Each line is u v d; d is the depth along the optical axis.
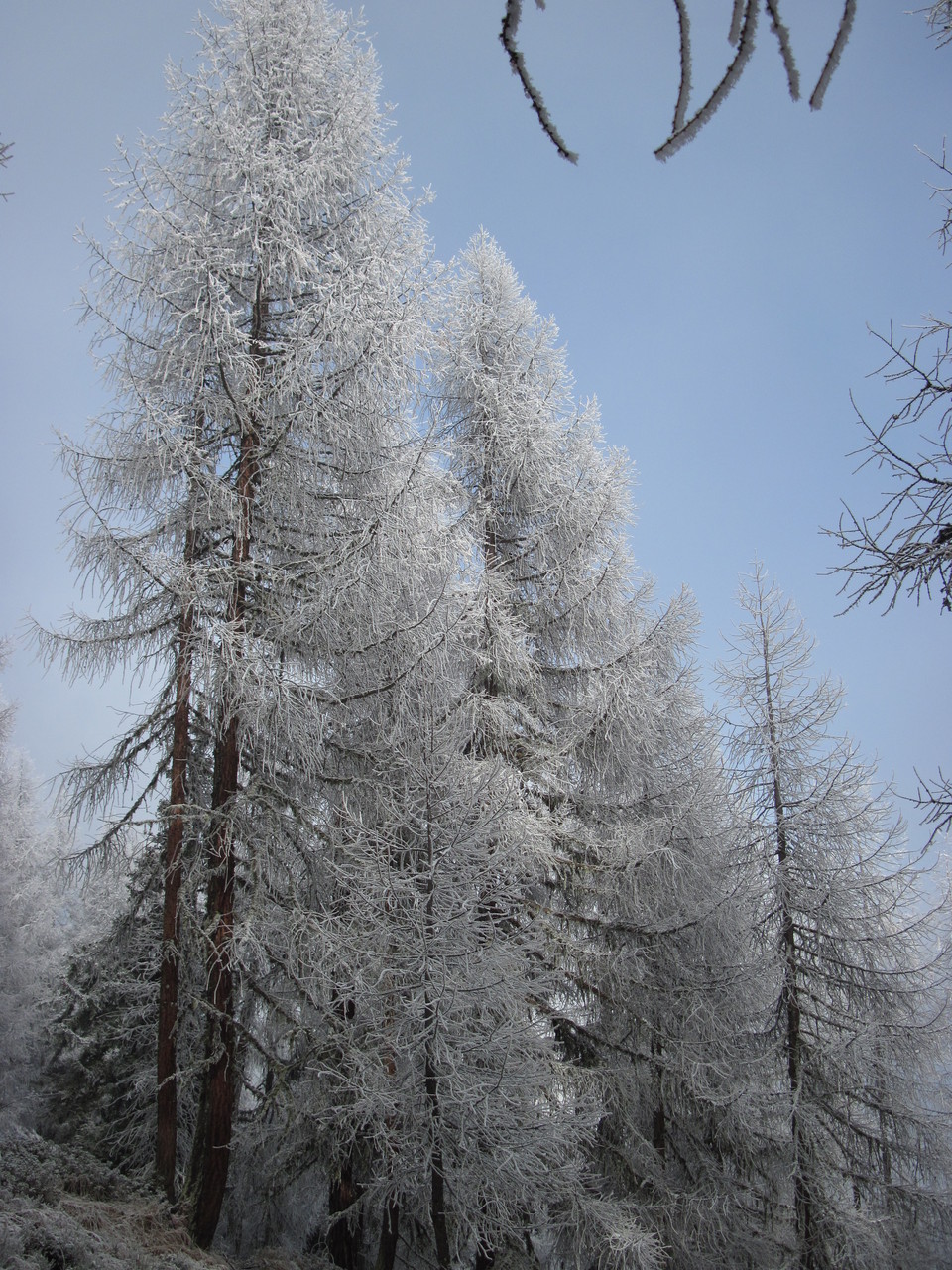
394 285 9.09
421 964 6.73
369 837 7.88
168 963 7.97
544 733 11.09
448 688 9.17
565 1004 10.11
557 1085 8.60
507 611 11.33
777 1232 10.37
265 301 9.77
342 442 8.89
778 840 11.59
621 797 10.97
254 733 8.43
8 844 19.58
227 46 9.98
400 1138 6.75
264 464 8.89
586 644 11.58
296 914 7.66
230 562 8.92
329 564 8.29
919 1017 11.33
